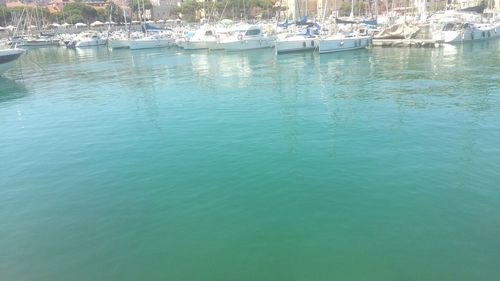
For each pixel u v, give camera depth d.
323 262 8.31
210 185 11.91
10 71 42.19
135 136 17.03
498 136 14.98
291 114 19.30
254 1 107.94
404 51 45.31
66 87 30.80
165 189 11.80
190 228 9.73
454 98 21.09
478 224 9.38
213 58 46.56
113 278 8.12
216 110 20.77
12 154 15.65
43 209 11.02
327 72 32.41
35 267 8.52
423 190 11.05
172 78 32.62
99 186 12.26
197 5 111.50
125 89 28.53
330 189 11.32
